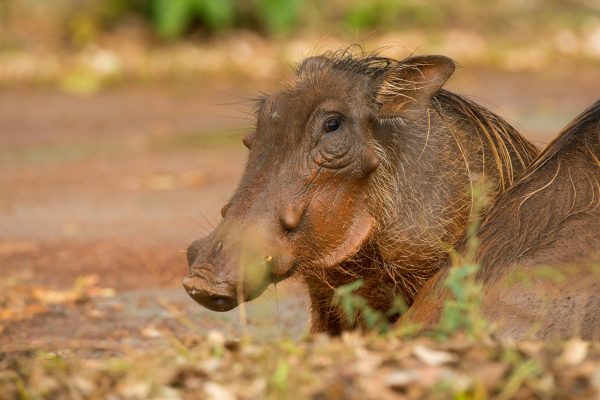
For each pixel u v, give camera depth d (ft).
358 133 33.55
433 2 135.85
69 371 26.32
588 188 30.99
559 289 28.45
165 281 51.47
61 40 121.80
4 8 126.93
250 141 34.86
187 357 26.12
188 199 70.28
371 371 24.09
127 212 67.21
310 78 34.37
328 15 132.46
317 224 32.78
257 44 123.44
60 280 51.90
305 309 44.32
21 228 63.57
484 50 123.03
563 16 137.08
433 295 30.58
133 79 112.78
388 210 34.14
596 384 23.26
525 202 31.45
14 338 41.73
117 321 44.50
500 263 30.01
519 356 24.53
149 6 127.13
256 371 24.86
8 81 110.52
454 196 34.81
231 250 31.37
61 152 86.63
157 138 90.89
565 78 112.57
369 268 34.40
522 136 38.32
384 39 124.88
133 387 24.86
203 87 109.70
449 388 23.31
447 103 36.52
